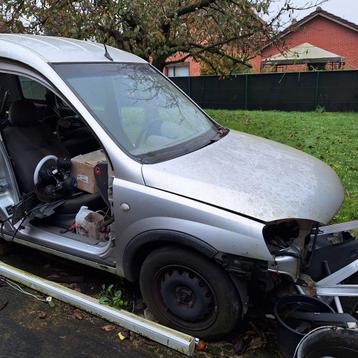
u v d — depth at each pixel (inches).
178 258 103.4
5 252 155.0
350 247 126.1
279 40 319.3
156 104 137.9
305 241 107.3
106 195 121.2
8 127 143.5
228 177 106.9
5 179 139.1
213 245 96.7
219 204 98.3
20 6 261.9
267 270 94.6
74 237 128.0
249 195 100.4
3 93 144.3
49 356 104.1
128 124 120.6
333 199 115.2
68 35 257.4
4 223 137.9
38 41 133.2
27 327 114.8
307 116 612.1
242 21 290.5
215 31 317.4
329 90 682.2
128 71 140.5
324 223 104.9
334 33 1024.2
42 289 127.3
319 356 90.5
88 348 107.0
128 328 111.9
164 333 105.8
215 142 132.6
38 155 141.9
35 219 133.9
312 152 326.6
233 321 102.3
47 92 166.7
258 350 106.7
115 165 109.2
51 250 129.4
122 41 279.6
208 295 103.6
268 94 717.9
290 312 100.0
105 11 258.4
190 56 343.3
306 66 892.6
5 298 127.3
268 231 98.6
